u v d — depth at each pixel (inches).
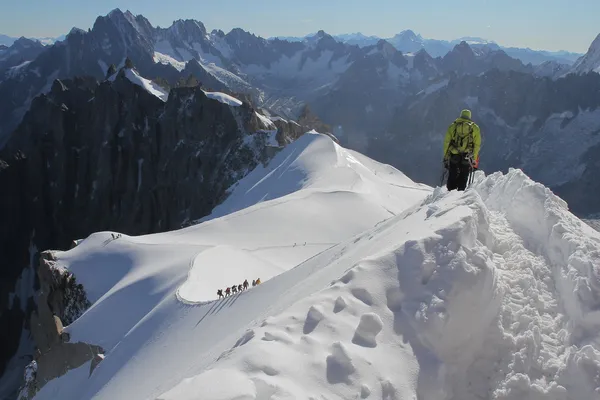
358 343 337.1
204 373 289.3
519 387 340.8
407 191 4234.7
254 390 279.0
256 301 1166.3
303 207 3073.3
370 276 385.7
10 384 4323.3
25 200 5620.1
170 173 5354.3
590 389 332.2
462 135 653.3
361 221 3014.3
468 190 544.7
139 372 1243.8
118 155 5615.2
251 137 5064.0
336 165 4035.4
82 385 1739.7
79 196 5659.5
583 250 426.9
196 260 2091.5
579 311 384.2
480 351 365.4
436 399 325.7
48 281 2632.9
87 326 1979.6
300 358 315.9
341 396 298.4
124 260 2541.8
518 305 400.8
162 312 1620.3
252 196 4284.0
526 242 498.0
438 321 353.7
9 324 4950.8
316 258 1119.0
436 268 385.7
